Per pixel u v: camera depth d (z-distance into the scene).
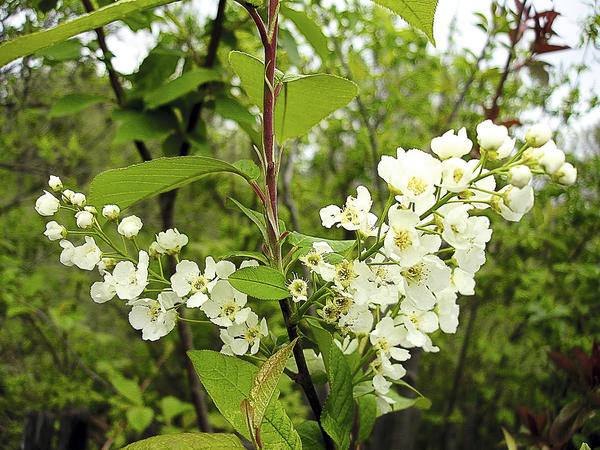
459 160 0.13
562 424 0.25
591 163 0.61
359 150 0.63
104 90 0.57
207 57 0.31
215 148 0.63
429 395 0.74
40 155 0.65
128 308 0.76
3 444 0.56
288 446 0.13
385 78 0.59
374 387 0.18
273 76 0.15
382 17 0.50
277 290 0.14
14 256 0.66
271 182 0.15
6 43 0.12
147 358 0.71
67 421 0.40
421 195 0.13
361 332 0.17
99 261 0.16
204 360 0.14
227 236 0.67
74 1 0.37
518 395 0.64
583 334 0.51
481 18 0.37
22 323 0.67
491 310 0.65
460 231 0.14
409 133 0.65
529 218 0.58
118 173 0.15
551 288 0.59
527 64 0.34
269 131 0.15
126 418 0.47
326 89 0.15
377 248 0.14
